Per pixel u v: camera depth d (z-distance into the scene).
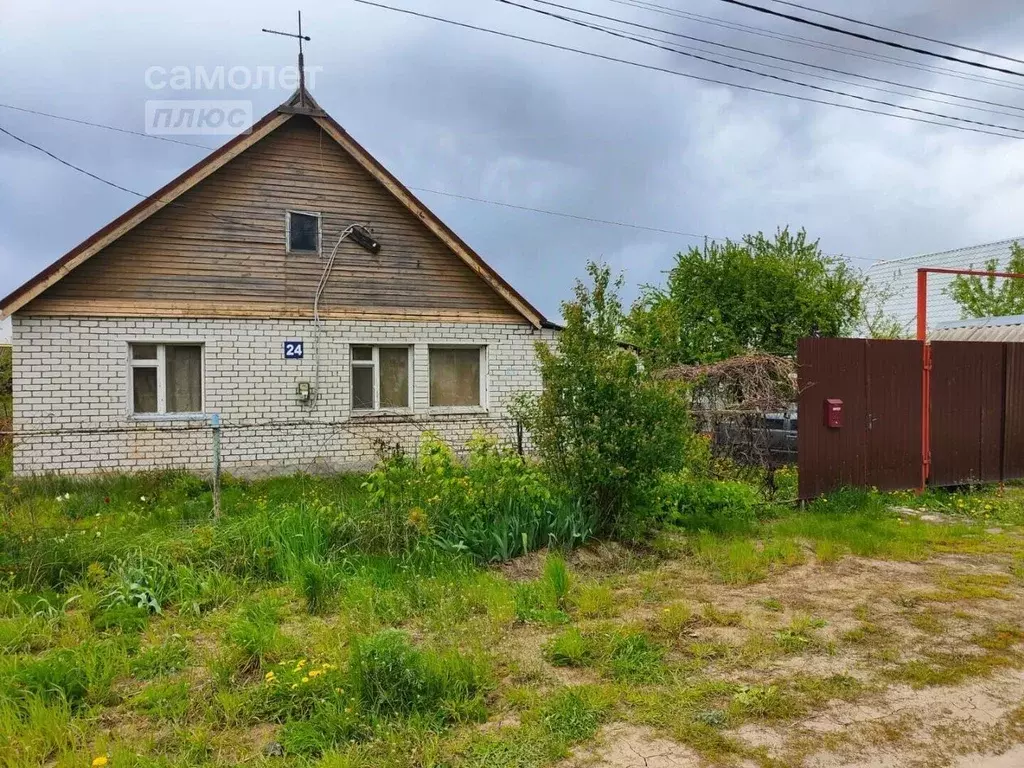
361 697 3.86
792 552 7.01
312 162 12.41
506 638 4.88
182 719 3.79
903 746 3.57
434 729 3.66
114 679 4.24
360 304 12.74
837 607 5.55
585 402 7.17
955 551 7.28
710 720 3.78
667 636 4.92
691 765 3.37
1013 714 3.91
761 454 9.39
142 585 5.58
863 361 9.62
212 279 11.73
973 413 10.70
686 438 7.44
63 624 5.03
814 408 9.20
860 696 4.08
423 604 5.45
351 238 12.66
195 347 11.80
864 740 3.62
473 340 13.61
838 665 4.48
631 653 4.56
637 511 7.42
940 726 3.77
